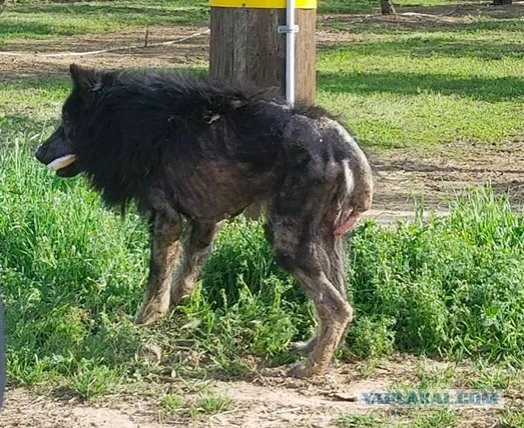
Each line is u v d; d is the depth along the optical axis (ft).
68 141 14.93
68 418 13.30
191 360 14.48
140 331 14.75
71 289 15.58
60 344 14.52
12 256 16.30
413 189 21.24
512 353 14.82
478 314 15.11
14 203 17.02
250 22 16.52
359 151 14.10
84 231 16.33
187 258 14.93
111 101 14.61
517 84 35.65
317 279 14.07
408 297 15.20
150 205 14.55
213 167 14.19
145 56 41.70
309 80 16.81
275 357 14.60
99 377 13.82
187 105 14.33
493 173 22.68
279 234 14.08
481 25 58.03
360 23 58.90
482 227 16.93
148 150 14.39
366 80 36.04
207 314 15.02
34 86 32.81
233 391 13.93
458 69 39.60
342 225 14.15
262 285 15.46
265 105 14.19
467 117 29.01
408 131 26.86
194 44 46.78
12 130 24.30
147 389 13.88
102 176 14.82
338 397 13.80
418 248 15.88
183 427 13.14
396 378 14.32
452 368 14.43
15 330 14.58
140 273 15.84
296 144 13.92
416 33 53.52
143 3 71.61
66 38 48.91
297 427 13.10
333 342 14.14
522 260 15.98
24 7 65.67
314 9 16.80
